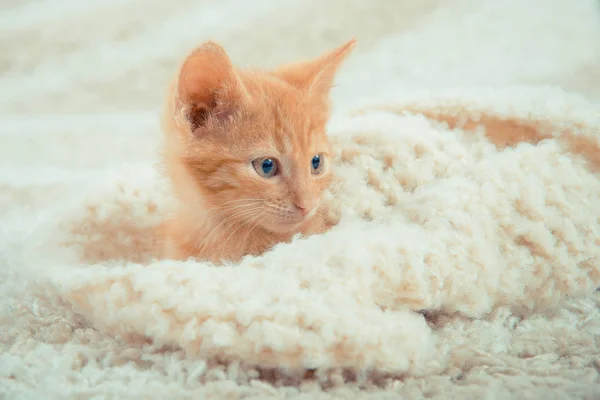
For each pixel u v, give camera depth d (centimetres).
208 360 44
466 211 47
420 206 48
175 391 43
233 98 50
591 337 46
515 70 80
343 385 43
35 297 50
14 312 49
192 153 50
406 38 90
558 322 48
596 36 86
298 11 91
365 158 51
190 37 89
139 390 43
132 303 45
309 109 51
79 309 48
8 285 51
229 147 50
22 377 44
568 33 88
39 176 68
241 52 87
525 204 48
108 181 55
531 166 49
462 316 47
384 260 45
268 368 44
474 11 93
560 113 52
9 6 93
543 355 45
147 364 45
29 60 88
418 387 43
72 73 87
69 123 77
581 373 44
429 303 46
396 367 43
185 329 44
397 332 43
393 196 50
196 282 44
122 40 91
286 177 50
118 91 85
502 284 47
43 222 53
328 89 54
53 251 51
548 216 48
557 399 42
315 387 43
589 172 51
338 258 45
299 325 43
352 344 43
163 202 54
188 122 50
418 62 85
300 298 43
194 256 51
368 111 56
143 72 87
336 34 90
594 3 92
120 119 79
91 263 52
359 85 80
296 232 50
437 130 53
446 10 93
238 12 92
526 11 93
